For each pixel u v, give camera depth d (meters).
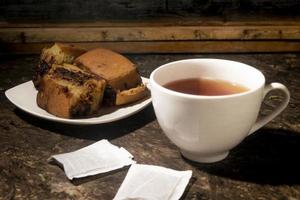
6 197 0.49
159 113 0.51
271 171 0.52
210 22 0.85
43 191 0.50
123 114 0.61
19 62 0.81
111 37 0.82
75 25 0.84
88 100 0.60
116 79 0.63
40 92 0.63
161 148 0.56
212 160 0.53
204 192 0.50
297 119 0.61
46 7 0.87
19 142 0.58
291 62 0.81
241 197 0.49
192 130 0.49
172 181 0.50
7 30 0.82
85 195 0.49
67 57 0.68
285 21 0.86
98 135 0.59
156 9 0.89
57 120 0.59
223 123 0.49
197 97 0.48
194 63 0.55
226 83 0.54
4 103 0.66
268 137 0.57
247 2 0.89
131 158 0.54
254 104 0.49
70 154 0.54
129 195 0.48
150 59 0.82
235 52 0.85
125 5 0.88
